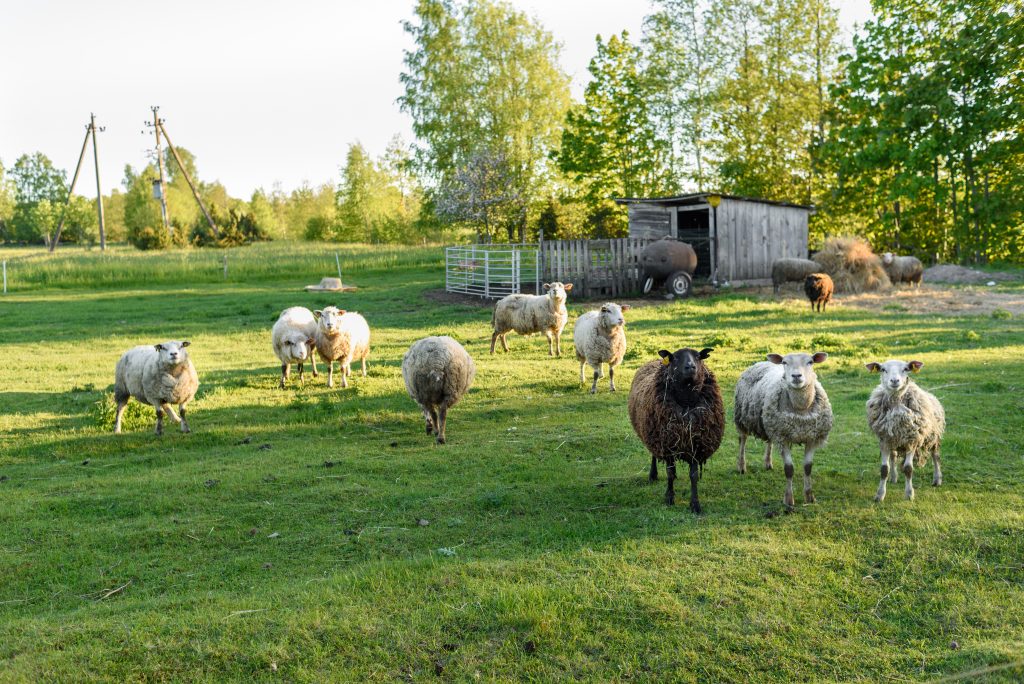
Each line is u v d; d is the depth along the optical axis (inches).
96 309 1146.0
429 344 439.2
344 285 1460.4
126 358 471.8
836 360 601.3
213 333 890.1
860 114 1550.2
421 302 1147.9
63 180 5792.3
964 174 1430.9
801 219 1288.1
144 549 302.4
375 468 390.3
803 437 307.9
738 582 248.5
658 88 1765.5
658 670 209.9
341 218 3745.1
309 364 696.4
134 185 3661.4
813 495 320.2
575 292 1074.7
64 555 295.6
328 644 223.3
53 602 262.8
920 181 1375.5
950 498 311.1
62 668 213.8
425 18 2196.1
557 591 243.1
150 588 270.1
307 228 4173.2
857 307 937.5
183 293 1386.6
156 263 1704.0
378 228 3476.9
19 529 319.9
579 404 513.7
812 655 213.3
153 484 369.4
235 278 1664.6
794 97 1685.5
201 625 233.0
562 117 2126.0
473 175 2071.9
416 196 3772.1
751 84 1684.3
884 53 1501.0
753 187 1713.8
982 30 1346.0
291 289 1430.9
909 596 239.0
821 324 805.9
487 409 507.2
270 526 321.4
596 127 1900.8
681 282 1063.0
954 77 1366.9
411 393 449.4
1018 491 316.5
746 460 385.4
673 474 325.4
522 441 431.5
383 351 756.0
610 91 1913.1
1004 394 463.8
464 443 434.0
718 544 276.2
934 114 1392.7
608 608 235.3
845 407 466.3
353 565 278.8
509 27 2101.4
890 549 266.1
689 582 248.7
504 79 2101.4
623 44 1891.0
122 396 480.1
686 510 316.8
